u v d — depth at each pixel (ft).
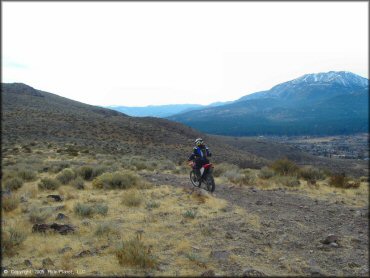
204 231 24.75
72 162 86.99
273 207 33.42
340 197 40.70
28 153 128.57
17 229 23.15
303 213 31.04
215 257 19.63
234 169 66.44
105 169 59.72
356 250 21.16
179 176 60.23
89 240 23.16
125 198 35.17
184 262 18.99
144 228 26.12
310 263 18.97
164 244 22.30
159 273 17.44
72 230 24.88
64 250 21.17
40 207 32.99
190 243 22.40
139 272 17.62
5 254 20.56
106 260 19.45
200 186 43.01
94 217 29.55
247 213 30.63
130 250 19.17
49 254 20.80
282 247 21.76
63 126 234.79
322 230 25.49
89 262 19.20
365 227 26.37
